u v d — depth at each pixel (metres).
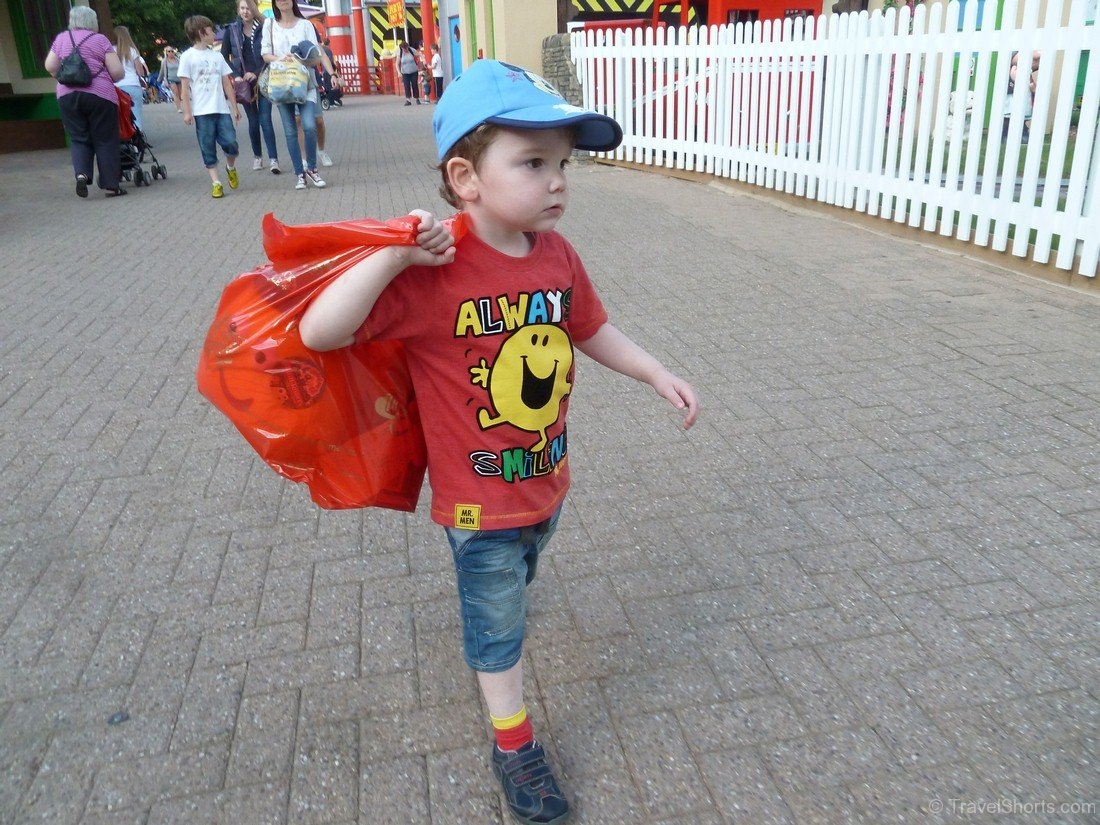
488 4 15.77
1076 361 4.55
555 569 3.04
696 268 6.43
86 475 3.70
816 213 8.13
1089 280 5.57
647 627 2.74
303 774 2.24
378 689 2.52
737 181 9.35
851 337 4.99
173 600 2.91
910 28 7.45
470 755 2.29
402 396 2.12
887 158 7.12
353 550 3.17
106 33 15.35
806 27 7.91
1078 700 2.40
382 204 9.20
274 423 2.03
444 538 3.23
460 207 2.00
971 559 3.01
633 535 3.21
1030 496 3.36
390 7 36.66
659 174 10.75
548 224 1.86
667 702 2.45
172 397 4.46
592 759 2.27
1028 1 5.62
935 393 4.25
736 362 4.70
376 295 1.77
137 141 11.30
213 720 2.41
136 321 5.59
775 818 2.08
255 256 7.19
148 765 2.27
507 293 1.93
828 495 3.43
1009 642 2.62
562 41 11.59
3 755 2.29
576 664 2.60
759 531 3.21
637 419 4.11
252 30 11.78
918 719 2.36
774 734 2.32
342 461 2.12
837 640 2.66
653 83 10.63
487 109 1.75
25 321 5.63
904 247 6.88
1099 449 3.68
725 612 2.80
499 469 2.02
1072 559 2.99
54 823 2.10
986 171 6.18
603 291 5.94
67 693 2.50
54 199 10.27
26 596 2.93
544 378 2.01
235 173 10.52
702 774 2.21
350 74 39.88
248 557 3.14
